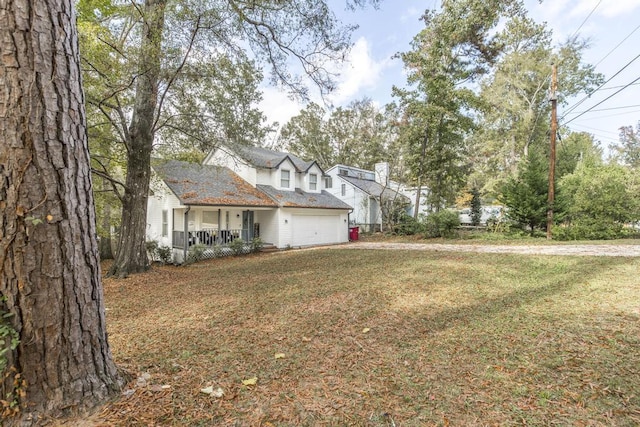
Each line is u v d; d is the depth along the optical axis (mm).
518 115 24656
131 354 2988
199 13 6480
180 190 12297
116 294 6270
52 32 1793
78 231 1937
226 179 15180
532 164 13656
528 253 9039
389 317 3955
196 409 2037
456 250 10711
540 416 1921
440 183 20219
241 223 14852
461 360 2715
